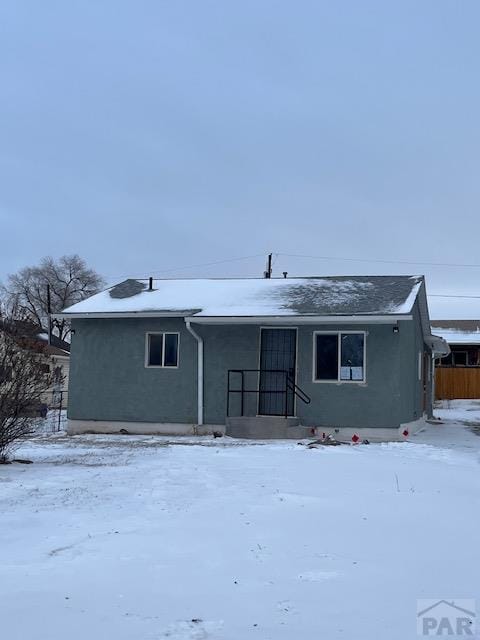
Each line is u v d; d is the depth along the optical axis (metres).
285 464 11.12
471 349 42.12
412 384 19.23
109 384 19.55
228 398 18.38
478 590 4.97
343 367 17.55
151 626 4.21
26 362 11.99
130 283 22.66
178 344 19.06
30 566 5.43
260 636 4.08
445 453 13.45
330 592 4.87
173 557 5.69
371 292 19.09
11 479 9.45
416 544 6.18
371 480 9.58
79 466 10.90
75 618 4.33
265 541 6.20
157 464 11.09
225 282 21.83
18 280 64.38
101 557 5.67
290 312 17.67
